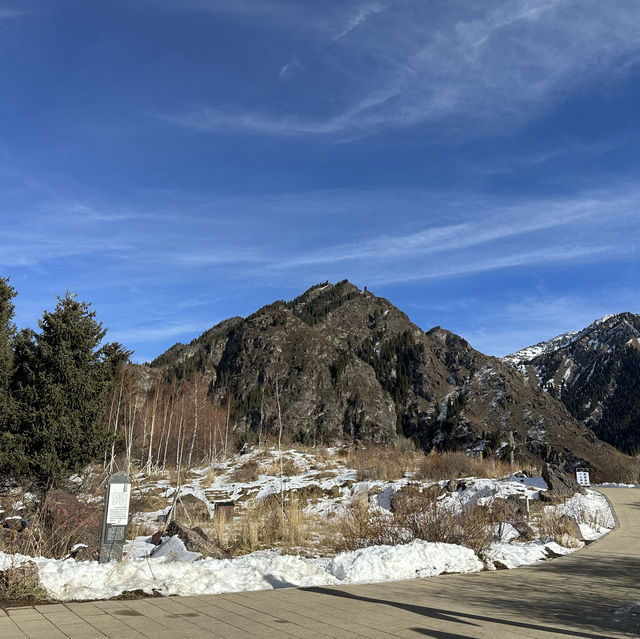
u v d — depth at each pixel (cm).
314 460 3103
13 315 2208
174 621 473
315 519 1686
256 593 628
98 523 1037
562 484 2134
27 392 1591
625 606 593
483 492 2047
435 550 890
